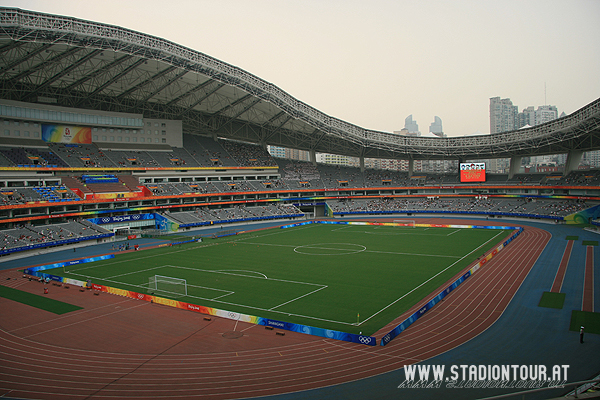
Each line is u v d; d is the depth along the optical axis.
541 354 26.52
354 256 63.47
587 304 36.66
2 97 87.62
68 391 23.34
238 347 29.12
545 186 110.19
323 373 24.81
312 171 138.25
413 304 38.53
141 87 91.44
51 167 87.12
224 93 98.00
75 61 74.19
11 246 66.94
